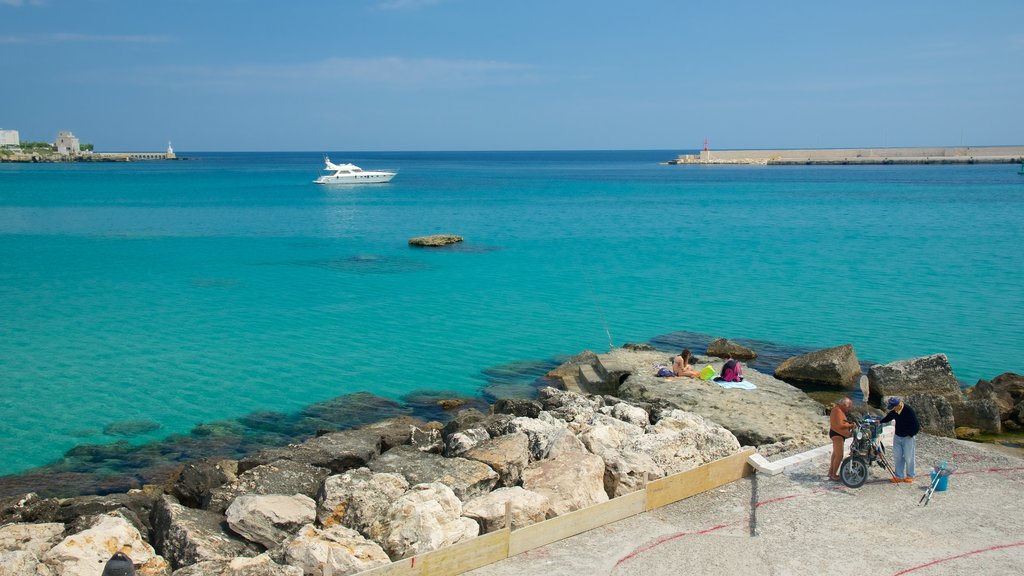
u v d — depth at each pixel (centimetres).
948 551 1243
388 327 3228
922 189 11344
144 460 1888
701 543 1262
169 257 5047
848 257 5034
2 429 2073
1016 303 3631
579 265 4822
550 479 1389
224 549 1176
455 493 1371
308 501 1312
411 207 8969
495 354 2855
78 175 15450
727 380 2292
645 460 1455
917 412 2036
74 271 4466
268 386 2452
